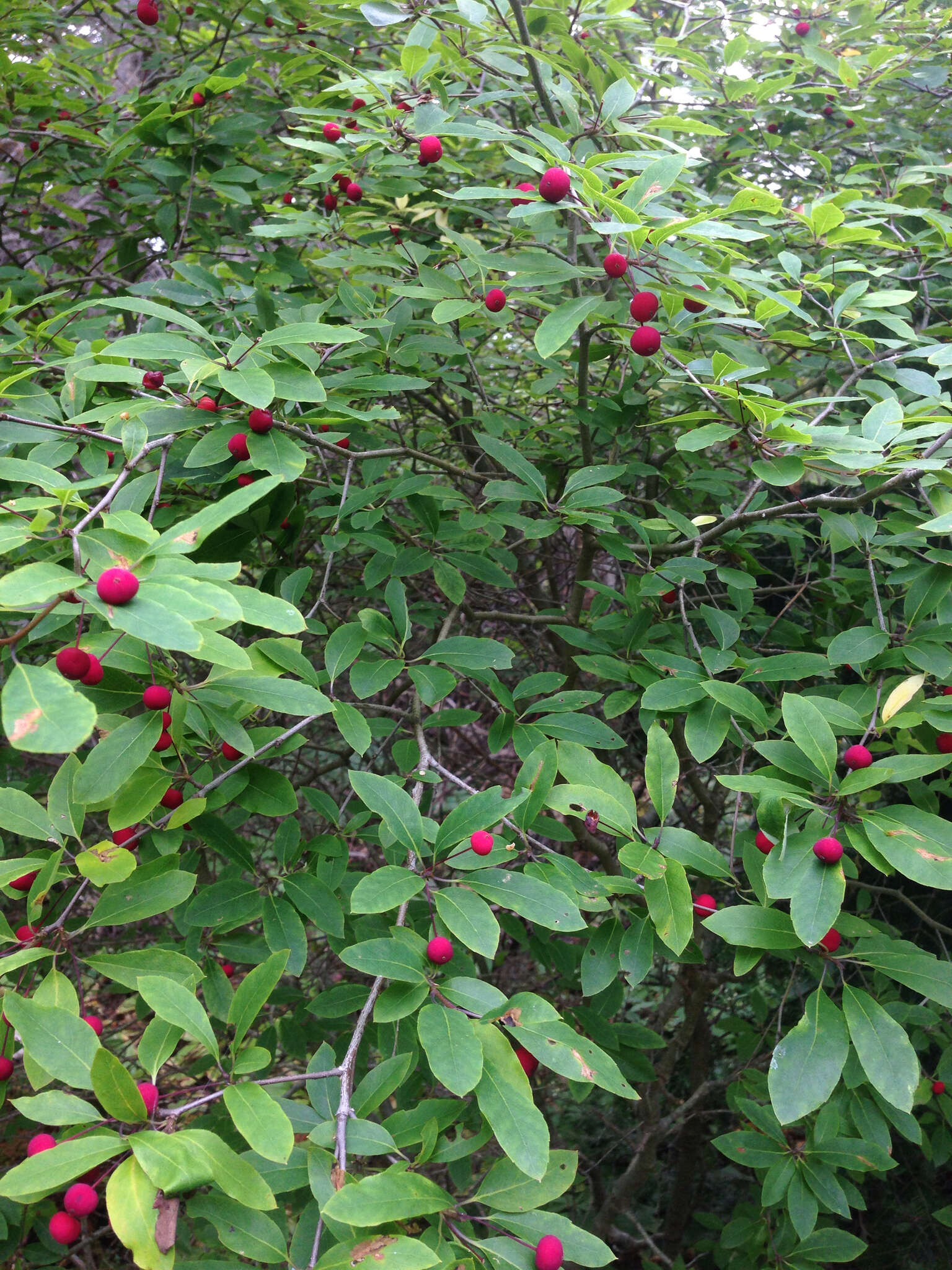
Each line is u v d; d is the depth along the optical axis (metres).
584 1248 1.21
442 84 2.61
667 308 2.01
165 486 2.27
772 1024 3.14
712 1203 4.47
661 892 1.54
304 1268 1.17
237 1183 1.07
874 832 1.39
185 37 3.88
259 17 3.56
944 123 3.99
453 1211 1.22
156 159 2.96
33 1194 1.07
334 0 3.09
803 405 1.76
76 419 1.68
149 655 1.49
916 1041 2.41
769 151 3.58
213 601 1.07
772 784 1.47
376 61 3.85
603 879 1.62
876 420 1.87
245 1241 1.15
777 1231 2.59
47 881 1.44
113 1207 1.00
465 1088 1.19
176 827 1.59
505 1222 1.22
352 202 2.82
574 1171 1.26
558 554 4.21
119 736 1.44
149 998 1.20
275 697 1.54
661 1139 3.54
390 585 2.05
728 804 3.66
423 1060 2.16
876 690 1.94
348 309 2.48
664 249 1.83
